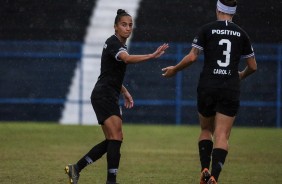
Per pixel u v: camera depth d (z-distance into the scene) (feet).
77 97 231.91
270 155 137.69
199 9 256.93
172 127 209.77
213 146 87.20
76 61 234.99
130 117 226.99
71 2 258.37
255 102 228.22
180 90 225.15
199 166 118.01
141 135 179.42
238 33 84.38
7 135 171.94
